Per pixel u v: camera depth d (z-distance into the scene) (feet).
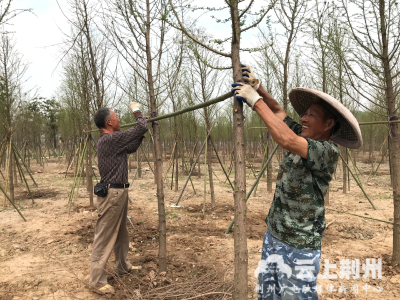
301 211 5.99
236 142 5.85
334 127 6.37
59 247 13.69
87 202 23.00
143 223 17.53
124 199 10.14
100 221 10.00
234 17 5.93
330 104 5.81
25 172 40.57
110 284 10.43
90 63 18.93
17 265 11.80
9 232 15.70
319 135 6.30
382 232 15.94
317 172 5.85
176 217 18.97
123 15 10.93
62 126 49.14
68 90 30.32
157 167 10.98
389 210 20.25
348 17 11.76
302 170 5.90
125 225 10.77
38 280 10.54
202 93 21.39
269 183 26.48
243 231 5.88
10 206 21.59
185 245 14.12
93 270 9.82
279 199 6.36
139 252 13.29
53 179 35.35
